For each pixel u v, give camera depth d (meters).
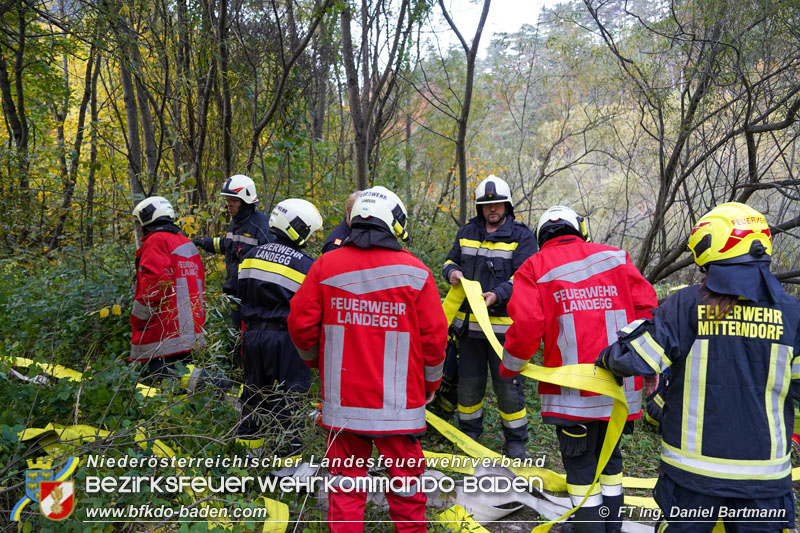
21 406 3.42
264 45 6.36
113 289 5.18
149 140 6.54
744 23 5.75
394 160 8.93
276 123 6.46
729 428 2.31
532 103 10.69
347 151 10.12
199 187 6.22
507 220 4.19
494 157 12.10
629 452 4.44
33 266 6.54
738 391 2.31
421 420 2.83
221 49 6.01
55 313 4.90
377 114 7.47
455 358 4.48
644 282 3.07
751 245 2.31
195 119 6.57
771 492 2.27
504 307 4.02
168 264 4.13
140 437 3.21
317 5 5.69
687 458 2.38
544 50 9.35
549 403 3.05
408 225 7.75
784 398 2.33
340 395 2.78
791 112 5.41
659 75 6.72
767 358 2.30
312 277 2.85
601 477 3.05
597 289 3.03
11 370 3.82
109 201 7.95
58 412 3.58
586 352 2.96
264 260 3.49
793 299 2.35
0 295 5.33
